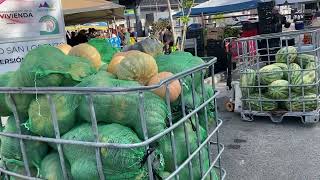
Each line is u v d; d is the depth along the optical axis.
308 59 7.08
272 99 7.20
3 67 5.56
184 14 13.82
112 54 3.45
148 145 2.20
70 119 2.39
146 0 31.50
